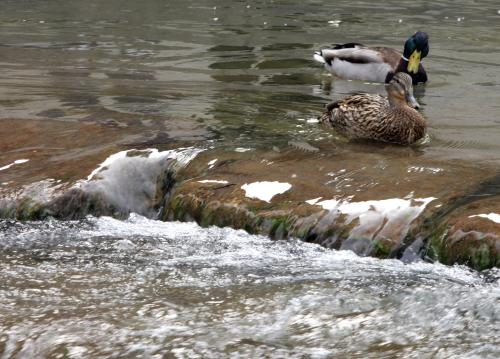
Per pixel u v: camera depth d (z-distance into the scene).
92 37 26.69
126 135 14.37
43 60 22.58
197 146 13.65
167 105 17.03
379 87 20.77
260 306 9.46
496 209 10.81
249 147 13.75
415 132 14.41
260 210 11.71
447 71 22.30
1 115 15.81
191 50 24.67
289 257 10.98
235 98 18.06
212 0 36.50
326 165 12.84
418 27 30.30
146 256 11.09
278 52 24.72
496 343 8.62
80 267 10.72
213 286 10.07
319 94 19.17
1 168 13.20
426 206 11.16
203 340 8.68
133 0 35.94
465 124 16.12
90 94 18.08
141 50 24.47
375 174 12.37
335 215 11.34
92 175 12.81
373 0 37.53
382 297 9.64
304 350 8.48
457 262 10.44
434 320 9.12
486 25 30.94
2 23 29.33
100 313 9.30
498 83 20.73
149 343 8.62
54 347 8.59
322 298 9.63
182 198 12.34
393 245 10.87
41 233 11.91
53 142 14.09
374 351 8.48
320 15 32.81
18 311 9.37
